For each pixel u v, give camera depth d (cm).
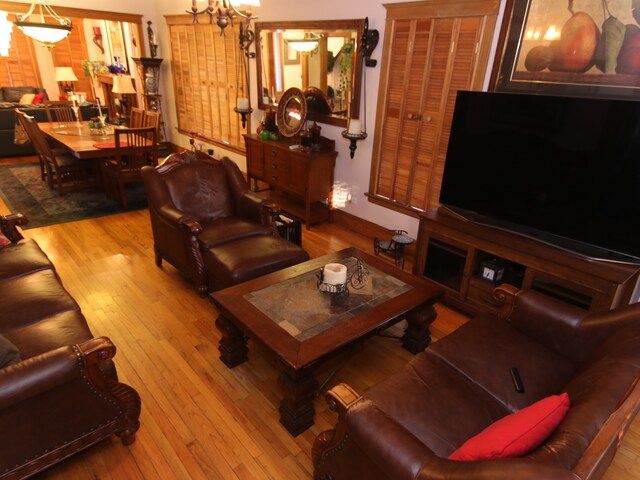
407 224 367
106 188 478
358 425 116
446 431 136
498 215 264
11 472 144
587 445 90
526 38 254
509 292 192
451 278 294
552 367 167
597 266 211
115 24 750
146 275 318
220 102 559
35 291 201
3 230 251
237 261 251
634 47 213
